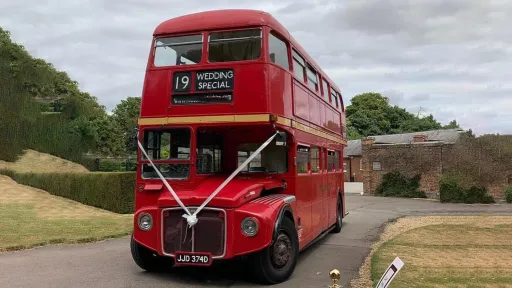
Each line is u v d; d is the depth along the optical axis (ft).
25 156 121.60
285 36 29.27
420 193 105.19
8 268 29.35
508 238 42.68
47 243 39.14
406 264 29.50
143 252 27.14
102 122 154.92
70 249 36.99
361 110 242.37
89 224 51.13
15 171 97.19
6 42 152.66
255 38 26.32
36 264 30.68
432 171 104.58
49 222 52.34
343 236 44.91
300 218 30.35
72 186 77.82
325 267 29.71
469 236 44.01
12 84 130.82
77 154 133.08
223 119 25.90
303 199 31.48
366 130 235.61
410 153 107.86
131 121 168.25
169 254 24.11
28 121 127.85
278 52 28.22
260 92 25.68
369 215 66.28
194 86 26.63
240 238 23.20
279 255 25.39
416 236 43.78
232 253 23.18
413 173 107.34
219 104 26.09
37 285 24.82
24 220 53.72
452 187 92.02
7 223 50.80
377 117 240.32
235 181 26.91
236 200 23.56
